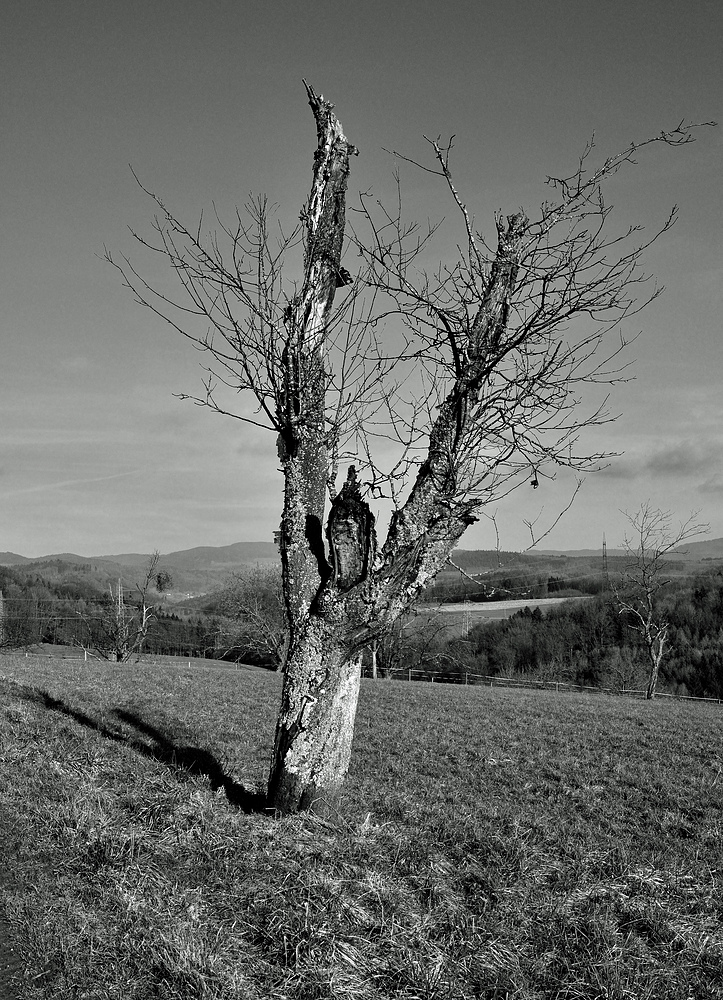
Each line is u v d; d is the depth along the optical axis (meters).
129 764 11.47
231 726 18.41
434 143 9.36
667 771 16.75
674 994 6.10
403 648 59.72
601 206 9.24
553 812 12.50
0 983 5.46
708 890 8.52
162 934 5.96
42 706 16.86
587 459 9.23
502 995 5.79
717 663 68.12
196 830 8.05
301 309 10.23
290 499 9.95
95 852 7.52
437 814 10.73
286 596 9.69
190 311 10.20
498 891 7.50
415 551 9.18
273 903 6.64
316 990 5.48
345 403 10.67
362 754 17.17
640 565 53.62
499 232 9.38
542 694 41.19
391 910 6.74
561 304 9.13
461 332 9.50
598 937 6.68
